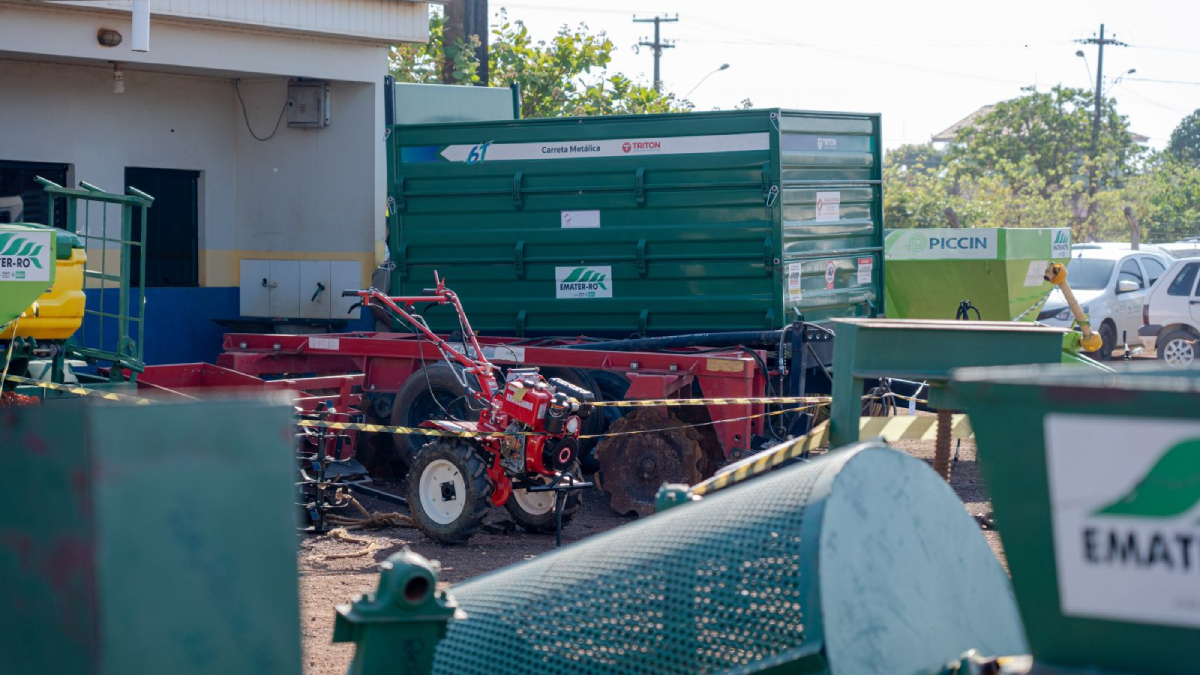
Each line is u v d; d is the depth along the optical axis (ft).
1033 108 193.36
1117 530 6.05
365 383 33.17
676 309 31.78
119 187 43.39
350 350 33.04
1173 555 5.93
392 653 8.21
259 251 45.85
